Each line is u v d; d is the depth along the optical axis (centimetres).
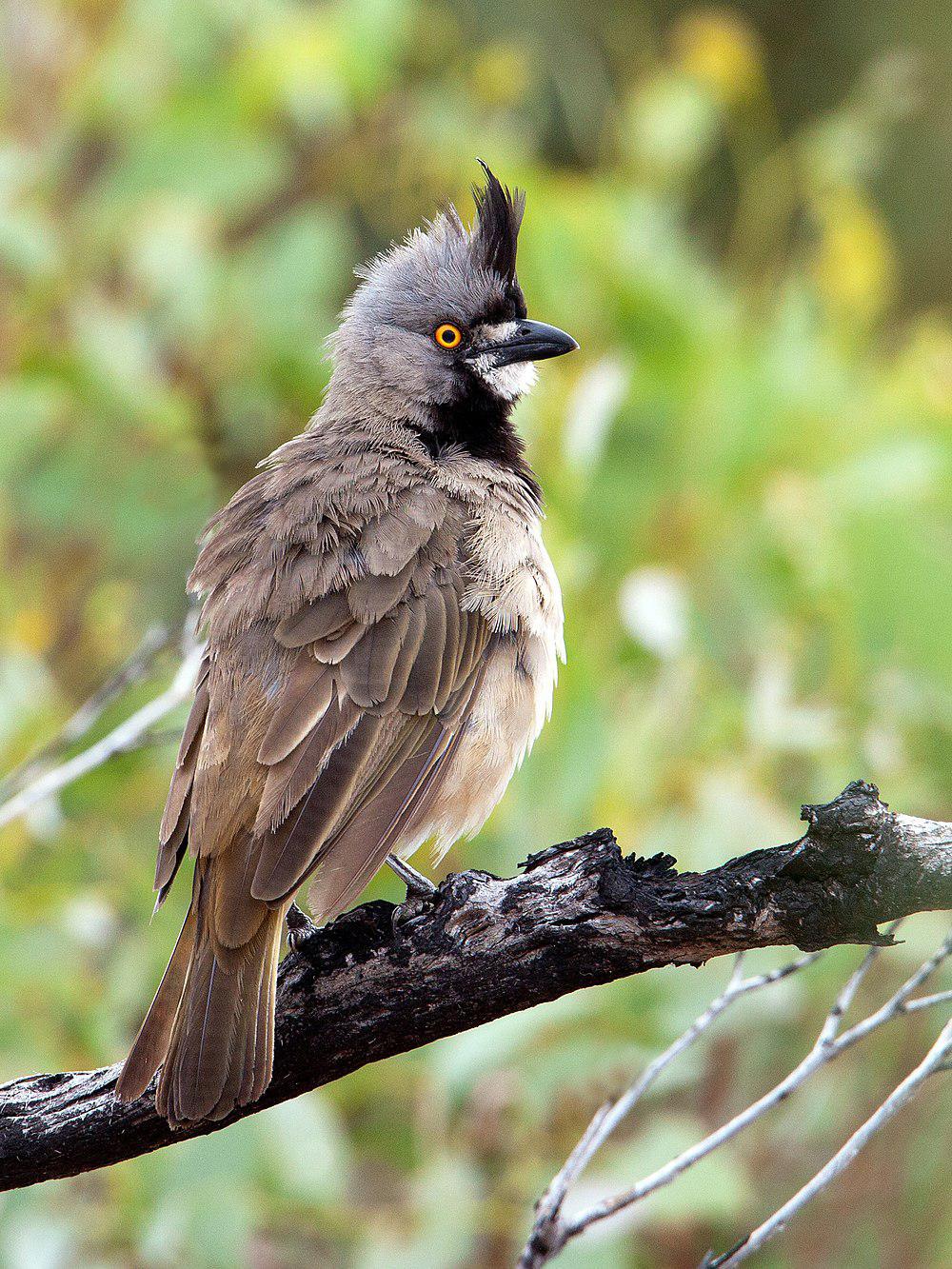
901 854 626
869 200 2003
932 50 2022
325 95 1381
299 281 1367
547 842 1088
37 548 1377
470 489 893
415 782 800
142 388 1290
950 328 1738
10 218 1268
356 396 989
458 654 831
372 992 686
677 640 1132
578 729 1080
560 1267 973
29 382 1290
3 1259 995
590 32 1803
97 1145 693
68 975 1060
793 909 639
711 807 1109
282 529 845
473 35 1777
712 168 1939
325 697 785
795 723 1151
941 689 1186
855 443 1252
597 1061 1049
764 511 1233
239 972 700
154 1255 985
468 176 1421
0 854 1124
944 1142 1149
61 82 1379
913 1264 1134
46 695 1196
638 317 1318
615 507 1238
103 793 1181
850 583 1200
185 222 1348
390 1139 1166
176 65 1401
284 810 749
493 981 676
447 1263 1005
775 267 1645
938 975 1155
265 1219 1041
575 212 1317
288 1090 702
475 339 989
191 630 936
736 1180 982
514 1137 1101
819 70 2045
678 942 652
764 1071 1171
